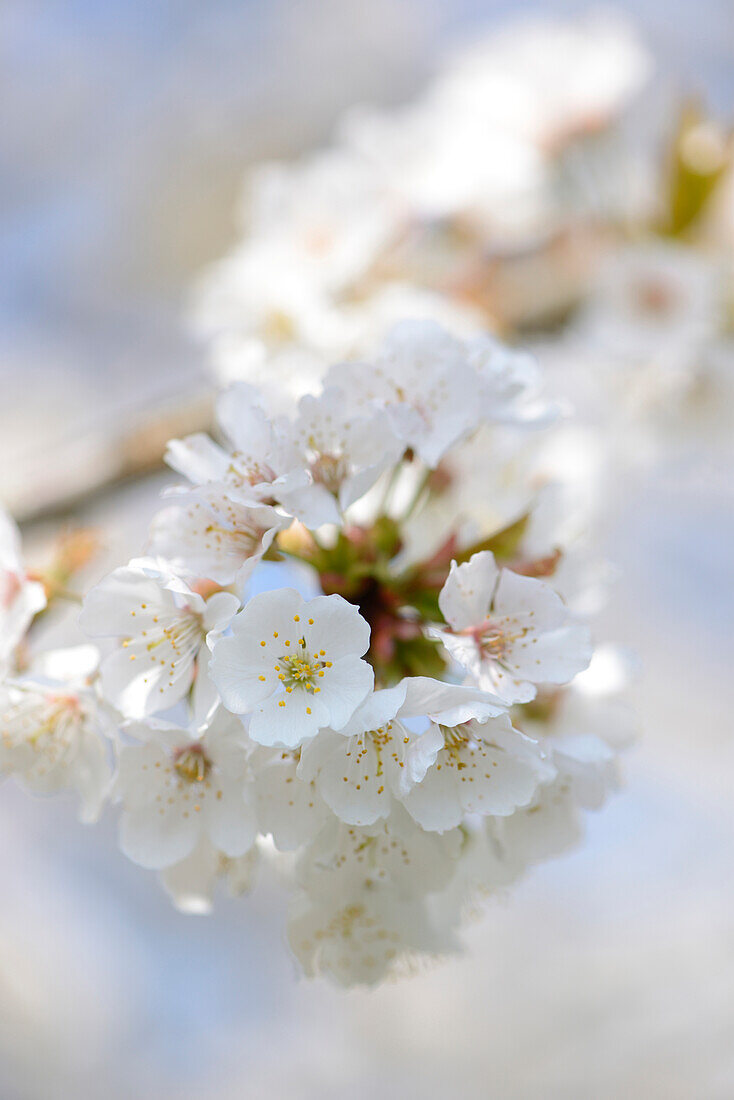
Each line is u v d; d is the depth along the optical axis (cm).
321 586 61
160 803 59
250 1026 114
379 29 140
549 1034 108
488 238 78
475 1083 107
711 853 113
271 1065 111
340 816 57
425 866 58
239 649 56
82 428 123
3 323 132
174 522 59
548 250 79
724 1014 106
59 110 138
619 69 79
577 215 79
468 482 66
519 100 79
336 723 56
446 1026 111
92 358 131
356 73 139
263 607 56
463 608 58
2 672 60
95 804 60
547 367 79
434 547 65
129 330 132
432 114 79
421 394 60
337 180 77
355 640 56
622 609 122
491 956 114
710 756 117
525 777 57
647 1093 103
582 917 114
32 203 137
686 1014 106
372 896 59
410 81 138
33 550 70
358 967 60
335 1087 109
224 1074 111
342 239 75
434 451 59
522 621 58
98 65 139
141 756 58
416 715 57
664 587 124
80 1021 112
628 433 79
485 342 62
